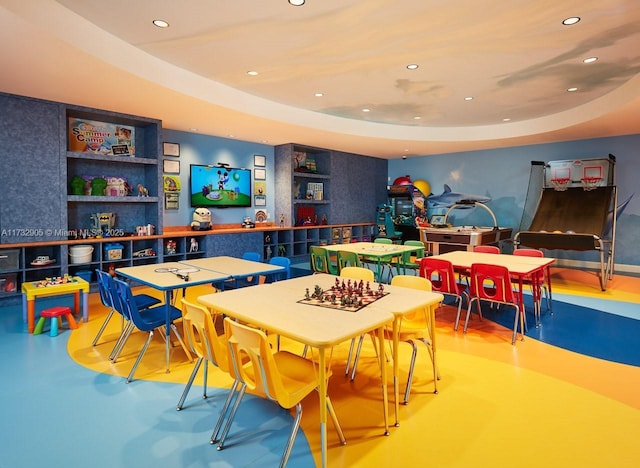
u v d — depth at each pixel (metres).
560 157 8.52
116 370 3.22
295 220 9.23
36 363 3.34
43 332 4.11
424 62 4.70
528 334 4.18
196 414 2.57
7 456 2.12
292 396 2.01
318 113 7.23
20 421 2.46
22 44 3.48
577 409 2.63
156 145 6.49
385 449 2.20
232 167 8.29
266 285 3.27
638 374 3.18
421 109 6.97
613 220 7.06
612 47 4.27
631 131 7.38
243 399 2.77
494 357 3.54
